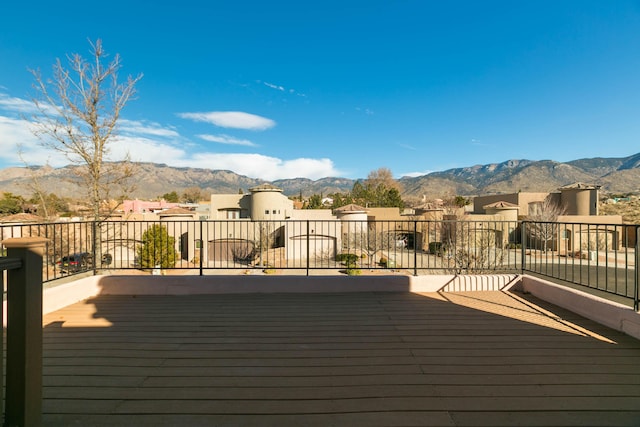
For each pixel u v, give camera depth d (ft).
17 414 4.88
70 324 10.86
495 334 10.03
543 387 6.99
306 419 5.85
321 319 11.40
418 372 7.62
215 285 14.80
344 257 62.64
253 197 100.58
